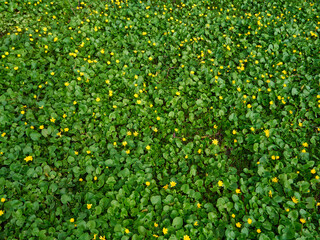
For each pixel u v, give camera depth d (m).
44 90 1.34
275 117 1.35
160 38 1.74
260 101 1.40
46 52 1.50
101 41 1.64
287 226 0.95
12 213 0.94
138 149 1.16
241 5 2.21
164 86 1.46
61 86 1.36
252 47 1.72
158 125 1.28
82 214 0.96
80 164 1.10
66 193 1.03
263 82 1.51
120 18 1.81
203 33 1.84
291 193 1.05
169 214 0.99
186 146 1.19
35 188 1.02
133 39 1.67
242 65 1.60
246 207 1.00
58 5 1.82
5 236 0.91
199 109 1.35
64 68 1.43
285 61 1.68
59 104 1.28
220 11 2.11
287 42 1.79
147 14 1.90
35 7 1.78
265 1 2.23
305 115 1.35
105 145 1.19
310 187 1.11
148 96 1.39
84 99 1.33
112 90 1.40
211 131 1.27
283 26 1.93
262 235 0.92
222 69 1.57
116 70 1.47
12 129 1.17
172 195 1.04
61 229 0.93
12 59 1.43
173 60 1.57
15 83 1.34
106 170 1.09
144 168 1.11
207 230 0.94
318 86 1.50
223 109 1.36
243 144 1.23
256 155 1.18
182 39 1.76
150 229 0.95
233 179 1.09
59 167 1.11
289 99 1.42
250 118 1.30
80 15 1.78
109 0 1.95
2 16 1.66
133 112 1.31
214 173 1.12
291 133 1.26
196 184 1.08
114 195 1.02
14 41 1.53
